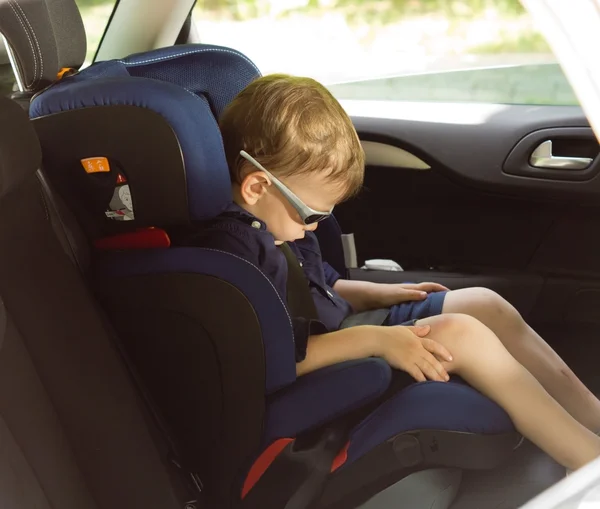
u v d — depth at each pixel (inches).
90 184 40.0
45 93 39.4
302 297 50.0
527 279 67.1
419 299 55.7
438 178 69.7
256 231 44.1
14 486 34.0
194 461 46.1
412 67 80.2
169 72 47.4
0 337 34.3
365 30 92.8
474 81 74.7
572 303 66.4
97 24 58.7
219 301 40.1
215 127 39.1
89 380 41.1
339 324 54.3
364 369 42.1
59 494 39.1
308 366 45.4
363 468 43.8
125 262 41.4
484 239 70.4
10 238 37.2
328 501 44.9
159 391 44.8
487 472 51.1
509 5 82.5
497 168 66.5
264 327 40.6
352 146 44.7
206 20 79.8
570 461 44.4
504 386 44.9
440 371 44.6
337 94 78.2
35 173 39.0
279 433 43.1
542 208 66.7
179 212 39.4
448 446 43.0
